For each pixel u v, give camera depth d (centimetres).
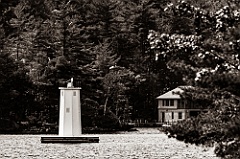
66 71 9475
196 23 2056
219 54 1978
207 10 2070
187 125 2033
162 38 2022
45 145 5966
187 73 1986
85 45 10188
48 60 9569
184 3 2059
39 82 9350
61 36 9681
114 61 10662
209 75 1908
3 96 9194
